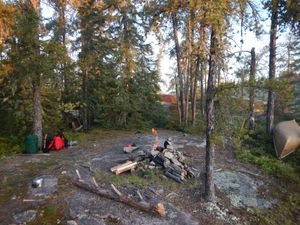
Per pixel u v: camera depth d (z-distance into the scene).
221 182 10.73
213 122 8.87
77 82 21.70
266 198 10.27
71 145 15.28
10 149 13.74
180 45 21.91
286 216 9.49
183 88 23.36
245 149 14.41
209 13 7.25
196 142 16.27
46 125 16.25
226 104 8.51
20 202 8.21
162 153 11.54
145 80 23.42
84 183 9.15
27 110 15.48
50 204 8.05
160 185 9.80
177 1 8.62
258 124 21.05
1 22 12.39
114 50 21.44
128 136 18.30
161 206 7.96
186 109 23.59
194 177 10.77
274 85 8.02
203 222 8.09
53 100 16.89
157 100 25.44
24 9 12.89
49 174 10.07
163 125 24.33
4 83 14.44
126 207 8.20
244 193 10.24
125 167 10.58
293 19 14.41
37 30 12.89
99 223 7.39
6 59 13.20
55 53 13.27
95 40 21.06
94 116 23.31
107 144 15.53
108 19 20.12
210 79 8.77
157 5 9.30
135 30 20.64
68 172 10.22
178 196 9.30
